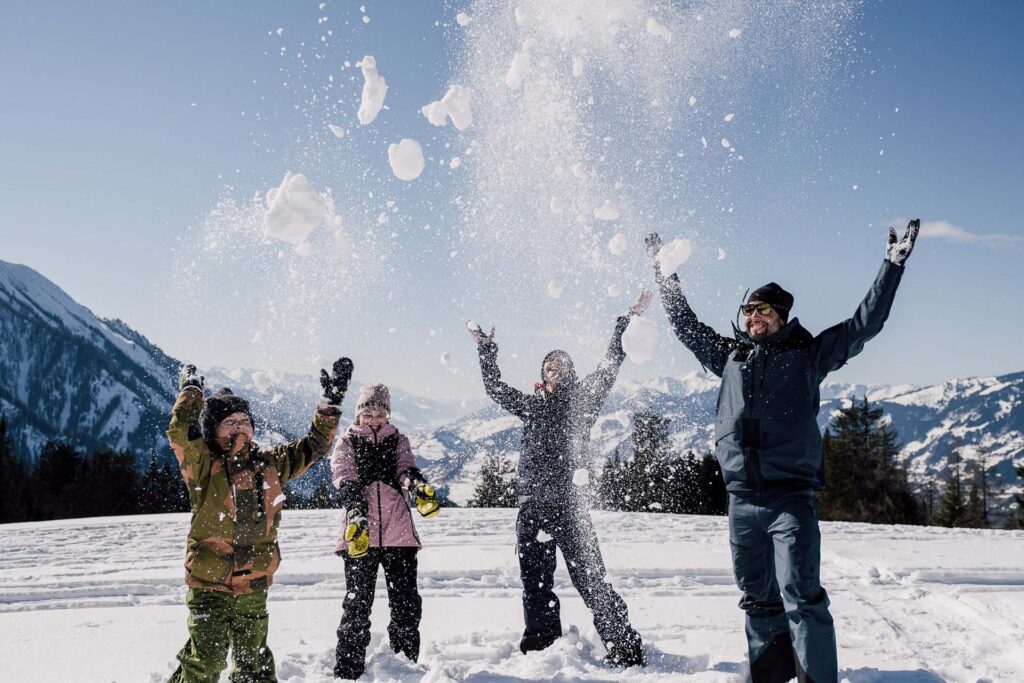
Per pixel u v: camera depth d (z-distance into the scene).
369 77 3.53
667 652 4.32
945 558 7.23
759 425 3.49
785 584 3.29
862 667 4.06
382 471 4.16
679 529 9.35
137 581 6.32
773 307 3.54
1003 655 4.34
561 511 4.20
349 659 3.93
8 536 9.22
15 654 4.47
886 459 39.78
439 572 6.59
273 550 3.40
